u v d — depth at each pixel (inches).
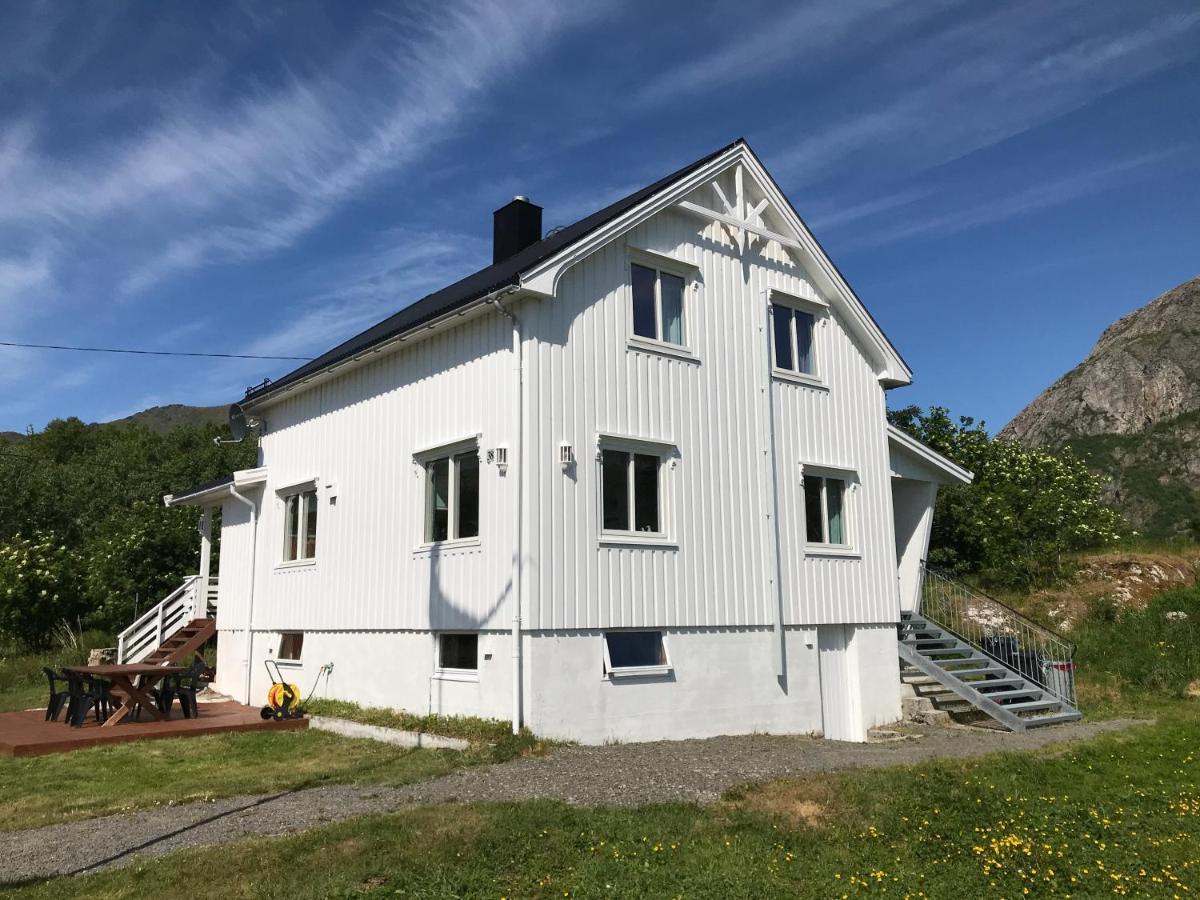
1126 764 413.4
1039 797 349.7
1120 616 778.2
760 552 533.0
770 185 577.0
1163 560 872.9
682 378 512.4
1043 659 617.6
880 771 364.5
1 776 385.4
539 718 420.5
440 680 474.3
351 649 549.3
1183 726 501.7
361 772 378.9
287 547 644.7
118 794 348.8
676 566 488.1
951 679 580.7
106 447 1966.0
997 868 270.2
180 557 1057.5
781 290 582.2
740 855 262.1
